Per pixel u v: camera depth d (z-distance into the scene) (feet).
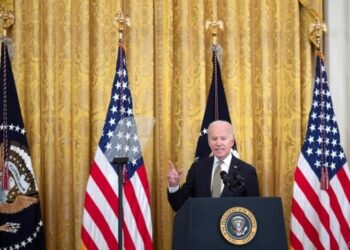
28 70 17.19
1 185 15.64
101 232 15.53
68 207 16.98
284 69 18.12
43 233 16.11
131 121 15.19
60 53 17.39
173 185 14.32
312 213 16.46
